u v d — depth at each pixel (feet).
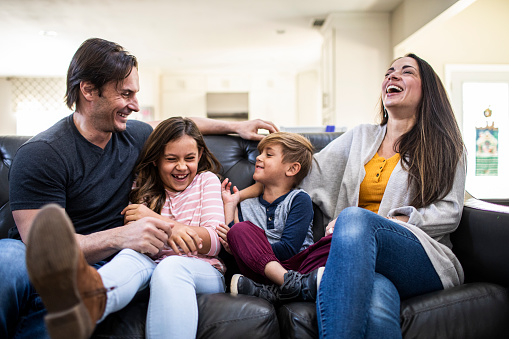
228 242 3.70
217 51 20.94
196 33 17.81
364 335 2.63
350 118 15.48
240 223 3.71
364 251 2.87
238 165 4.91
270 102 25.86
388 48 15.49
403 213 3.79
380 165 4.35
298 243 3.93
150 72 24.50
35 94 25.21
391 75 4.30
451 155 3.99
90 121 3.59
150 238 3.09
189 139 4.03
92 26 16.61
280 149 4.35
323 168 4.63
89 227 3.65
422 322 2.88
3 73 24.35
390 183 4.07
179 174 4.03
